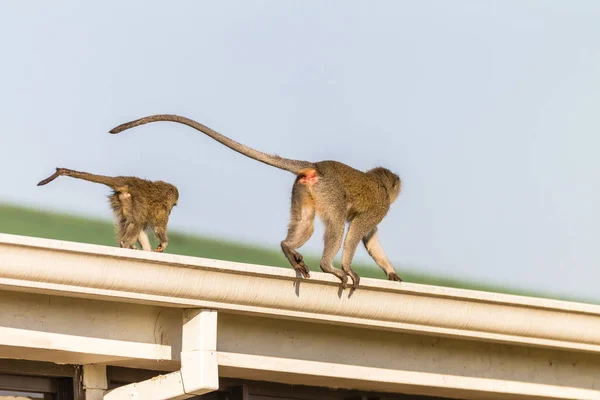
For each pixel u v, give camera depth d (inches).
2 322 1024.9
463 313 1243.8
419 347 1305.4
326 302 1161.4
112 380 1199.6
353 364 1246.3
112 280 1032.2
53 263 999.0
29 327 1039.6
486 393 1390.3
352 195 1417.3
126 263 1033.5
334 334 1238.3
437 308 1227.2
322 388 1373.0
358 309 1183.6
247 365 1154.7
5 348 1043.3
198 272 1071.6
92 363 1164.5
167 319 1131.9
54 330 1055.0
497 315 1266.0
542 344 1318.9
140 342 1110.4
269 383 1320.1
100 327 1086.4
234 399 1288.1
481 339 1288.1
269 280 1115.3
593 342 1344.7
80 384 1168.2
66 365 1165.7
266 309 1131.9
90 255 1012.5
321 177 1378.0
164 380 1111.6
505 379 1365.7
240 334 1162.6
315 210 1385.3
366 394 1403.8
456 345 1334.9
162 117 1262.3
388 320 1208.2
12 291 1027.3
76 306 1074.1
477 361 1349.7
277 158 1357.0
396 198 1509.6
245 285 1103.0
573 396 1421.0
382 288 1182.3
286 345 1197.1
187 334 1102.4
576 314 1314.0
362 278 1175.6
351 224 1438.2
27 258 984.3
